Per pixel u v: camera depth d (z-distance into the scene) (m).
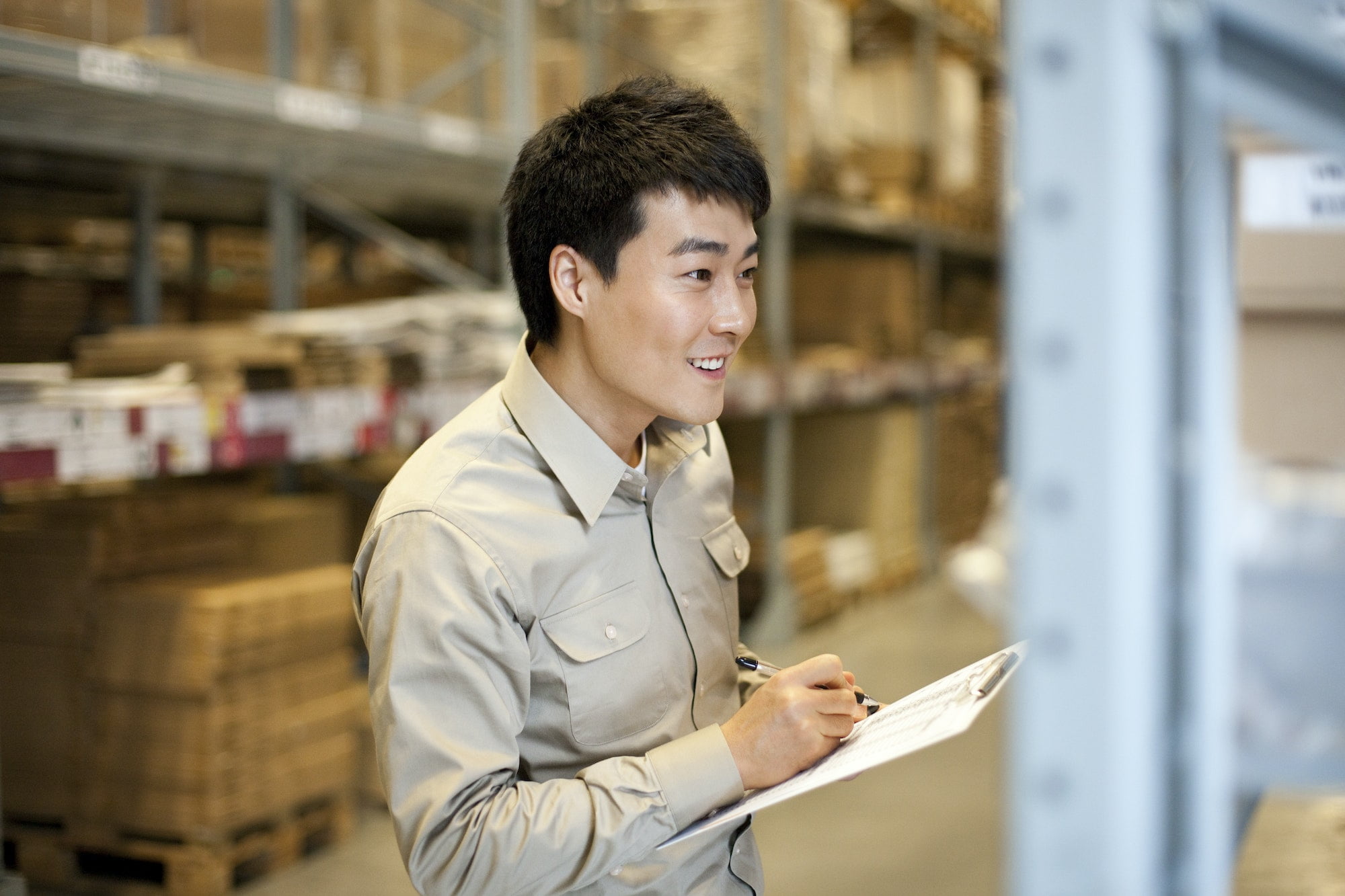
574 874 1.15
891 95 7.54
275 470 5.00
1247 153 1.12
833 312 7.62
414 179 5.32
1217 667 0.61
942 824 3.97
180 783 3.22
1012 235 0.61
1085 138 0.59
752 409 5.72
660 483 1.39
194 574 3.55
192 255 6.04
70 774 3.32
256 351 3.44
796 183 6.37
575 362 1.30
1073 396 0.60
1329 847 1.52
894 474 7.54
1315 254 1.15
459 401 4.00
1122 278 0.59
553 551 1.25
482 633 1.18
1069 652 0.61
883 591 7.40
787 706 1.17
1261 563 1.05
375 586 1.22
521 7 4.33
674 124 1.20
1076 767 0.61
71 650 3.30
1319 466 1.20
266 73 3.60
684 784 1.17
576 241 1.23
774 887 3.51
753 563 6.28
